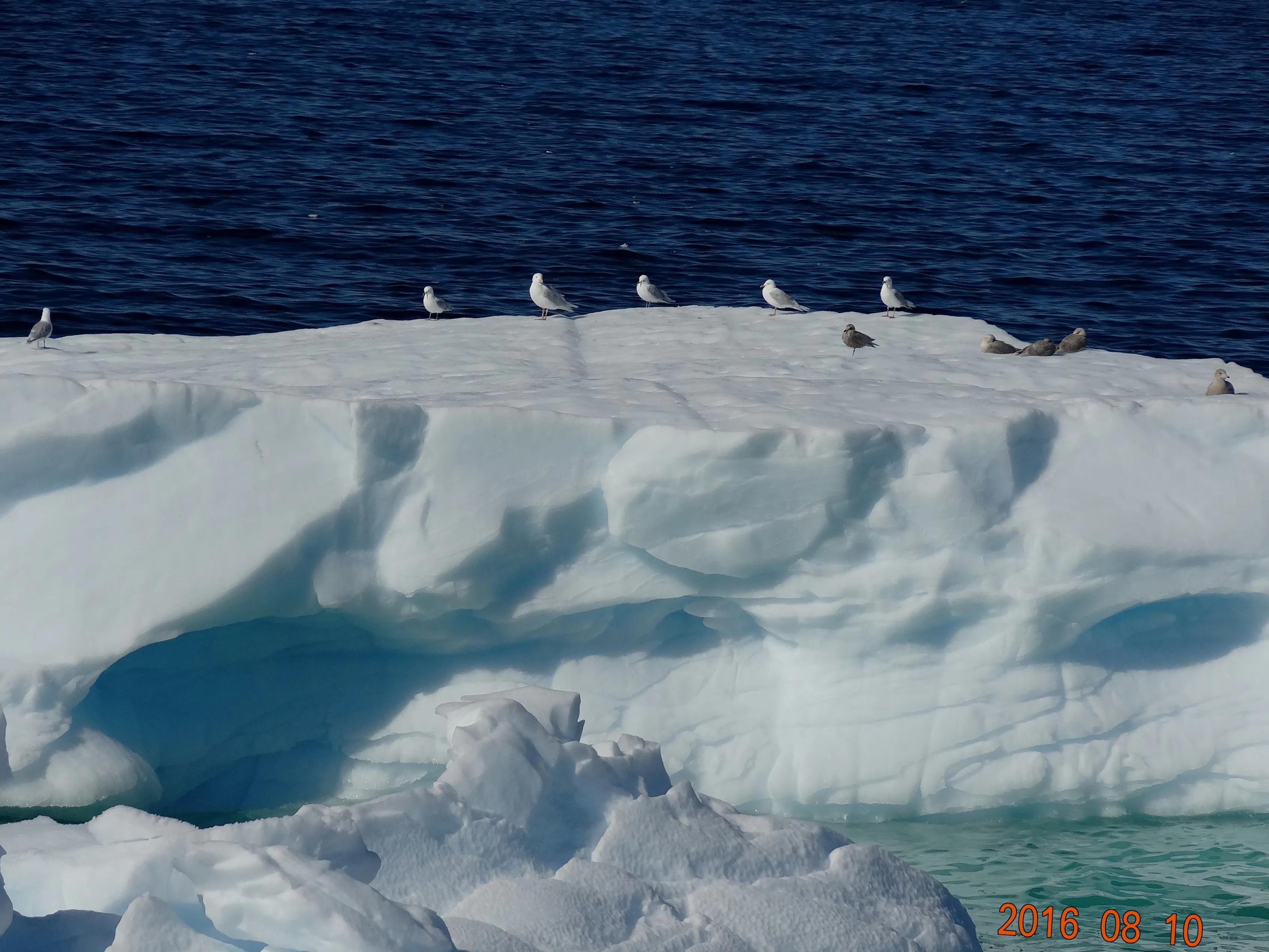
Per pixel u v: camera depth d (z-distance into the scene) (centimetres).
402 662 2852
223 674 2766
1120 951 2373
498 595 2745
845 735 2783
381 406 2636
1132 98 13438
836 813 2819
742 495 2662
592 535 2745
